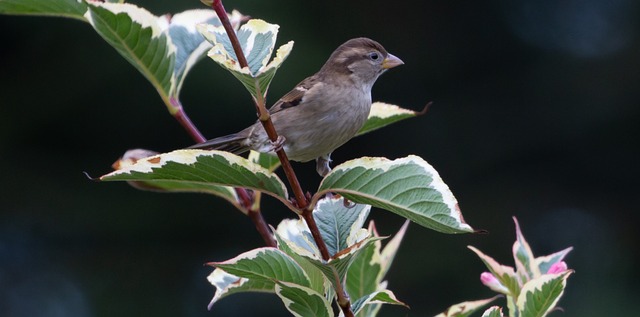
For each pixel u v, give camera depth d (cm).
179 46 548
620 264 1560
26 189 1484
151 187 527
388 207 386
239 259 398
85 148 1502
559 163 1662
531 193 1638
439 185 371
